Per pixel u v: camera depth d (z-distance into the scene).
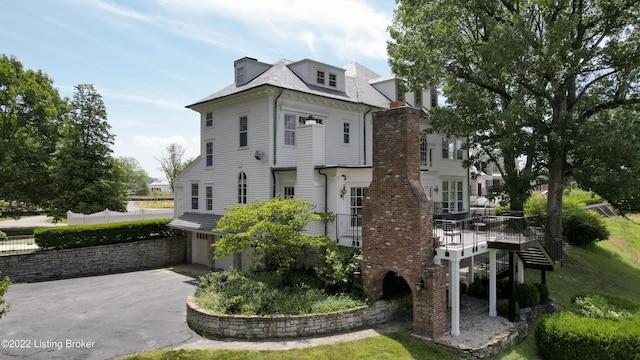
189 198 24.88
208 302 13.27
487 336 12.02
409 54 20.50
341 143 21.86
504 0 20.47
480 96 20.78
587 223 26.28
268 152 19.06
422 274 12.02
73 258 21.22
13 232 32.66
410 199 12.29
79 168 30.31
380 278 13.46
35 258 20.19
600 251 26.78
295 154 20.11
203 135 23.62
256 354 10.66
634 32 18.58
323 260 14.71
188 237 24.92
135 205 58.53
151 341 11.80
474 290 16.30
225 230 15.23
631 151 15.84
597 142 15.97
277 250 14.71
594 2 18.44
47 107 34.16
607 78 20.08
